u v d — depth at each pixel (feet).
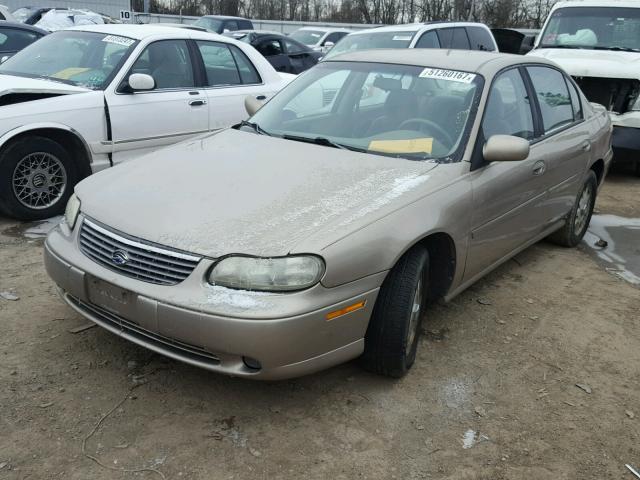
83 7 102.17
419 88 13.25
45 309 12.46
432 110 12.72
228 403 9.87
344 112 13.37
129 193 10.43
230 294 8.61
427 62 13.91
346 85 13.98
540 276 16.03
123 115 18.67
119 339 11.44
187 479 8.29
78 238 10.18
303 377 10.68
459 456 9.08
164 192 10.32
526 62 14.97
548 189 14.92
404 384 10.71
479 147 12.08
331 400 10.13
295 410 9.83
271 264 8.64
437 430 9.60
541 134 14.80
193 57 21.06
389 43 30.27
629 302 14.78
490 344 12.34
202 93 20.93
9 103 17.52
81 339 11.38
